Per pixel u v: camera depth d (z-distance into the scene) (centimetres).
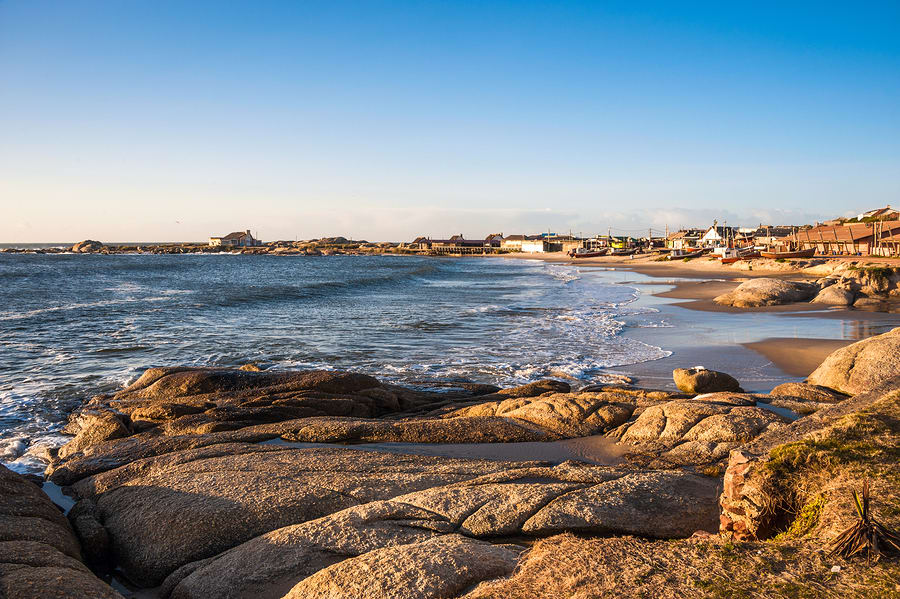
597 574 446
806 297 3444
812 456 603
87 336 2380
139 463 878
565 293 4622
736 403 1107
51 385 1599
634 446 971
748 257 7938
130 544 683
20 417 1321
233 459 863
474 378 1695
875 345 1302
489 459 951
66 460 977
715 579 427
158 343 2238
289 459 861
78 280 5634
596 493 680
